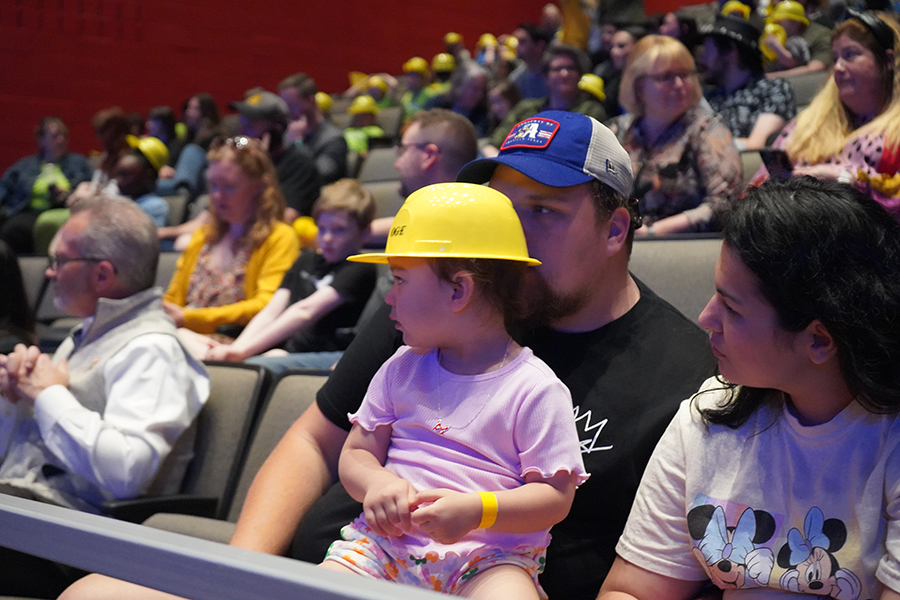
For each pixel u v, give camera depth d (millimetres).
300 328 2754
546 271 1315
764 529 1014
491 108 6074
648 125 2699
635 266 2047
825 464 989
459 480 1112
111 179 5902
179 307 3035
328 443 1497
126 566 646
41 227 5828
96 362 1941
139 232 2029
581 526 1264
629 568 1120
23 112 7828
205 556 595
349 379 1479
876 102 2324
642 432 1260
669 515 1103
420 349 1232
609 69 5301
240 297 3066
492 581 1050
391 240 1179
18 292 2316
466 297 1131
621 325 1358
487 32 10641
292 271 2980
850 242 922
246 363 2148
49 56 7918
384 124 7238
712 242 2016
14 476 1917
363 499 1123
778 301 935
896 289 915
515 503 1037
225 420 2059
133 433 1850
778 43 5504
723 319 994
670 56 2596
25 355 1903
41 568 1649
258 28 9008
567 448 1089
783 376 972
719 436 1078
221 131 6977
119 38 8234
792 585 985
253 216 3107
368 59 9812
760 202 966
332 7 9477
